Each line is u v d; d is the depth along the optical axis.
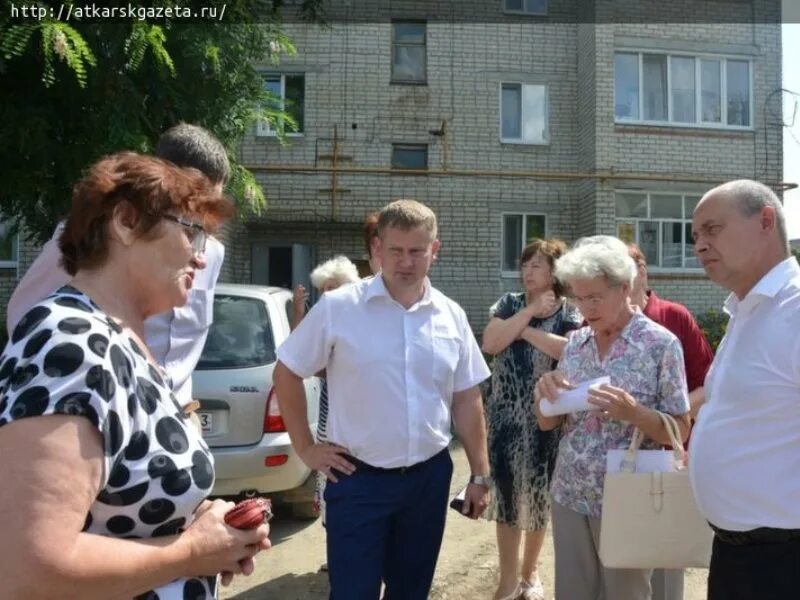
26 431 1.12
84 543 1.16
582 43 14.00
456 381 2.70
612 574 2.46
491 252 13.71
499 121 13.95
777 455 1.90
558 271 2.65
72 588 1.12
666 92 13.82
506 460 3.38
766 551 1.92
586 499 2.51
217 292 4.57
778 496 1.88
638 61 13.76
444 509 2.57
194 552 1.35
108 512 1.27
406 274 2.48
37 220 5.70
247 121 6.27
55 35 3.91
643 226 13.64
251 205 6.47
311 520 4.84
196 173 1.52
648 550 2.25
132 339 1.37
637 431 2.41
